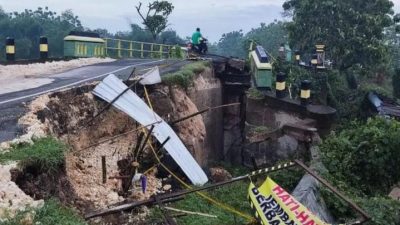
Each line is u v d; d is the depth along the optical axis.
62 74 16.11
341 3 35.34
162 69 18.06
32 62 19.28
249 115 18.83
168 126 12.70
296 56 31.52
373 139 13.48
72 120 11.46
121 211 8.98
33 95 11.84
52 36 65.25
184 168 12.01
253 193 8.11
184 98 15.74
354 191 12.05
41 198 7.46
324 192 10.62
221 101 20.03
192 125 15.56
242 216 9.51
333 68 35.22
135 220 8.89
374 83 41.81
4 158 7.59
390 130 13.92
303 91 16.98
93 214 8.28
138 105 12.47
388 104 28.34
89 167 10.86
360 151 13.48
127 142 12.77
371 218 8.80
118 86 12.77
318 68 29.36
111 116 12.67
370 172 13.40
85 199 9.20
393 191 14.30
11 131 9.13
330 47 35.44
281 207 7.69
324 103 27.41
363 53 34.75
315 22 35.91
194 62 20.19
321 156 13.66
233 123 20.12
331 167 13.20
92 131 11.93
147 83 14.04
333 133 15.78
